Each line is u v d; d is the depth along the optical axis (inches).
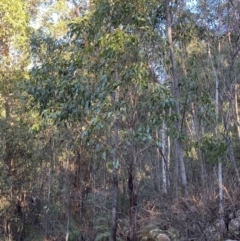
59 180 454.3
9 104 464.4
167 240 290.8
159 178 398.9
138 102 276.1
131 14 281.0
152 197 344.5
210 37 409.1
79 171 449.1
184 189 313.9
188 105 335.9
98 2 293.0
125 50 264.8
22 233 474.0
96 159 408.5
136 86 267.6
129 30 276.5
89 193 445.4
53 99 310.3
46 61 357.4
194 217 274.5
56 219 456.4
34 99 328.5
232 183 311.1
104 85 260.4
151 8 303.1
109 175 434.6
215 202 282.5
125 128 277.4
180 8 359.3
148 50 285.6
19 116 443.8
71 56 307.0
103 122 256.8
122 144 277.6
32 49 428.8
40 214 475.8
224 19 385.4
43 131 430.0
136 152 296.8
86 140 287.6
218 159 305.9
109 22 286.4
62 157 453.7
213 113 322.3
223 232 273.6
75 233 421.7
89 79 282.8
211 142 306.3
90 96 272.2
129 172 297.0
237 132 480.7
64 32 482.3
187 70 352.8
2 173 429.7
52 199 450.9
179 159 335.9
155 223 300.0
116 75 271.4
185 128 370.9
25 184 451.5
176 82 320.5
